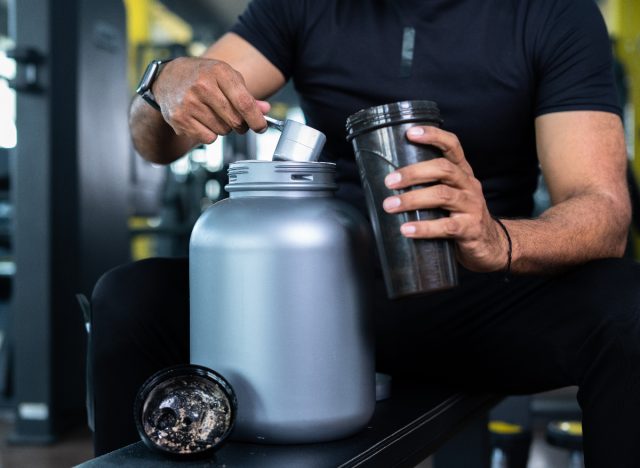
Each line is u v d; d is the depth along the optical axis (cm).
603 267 95
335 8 122
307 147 78
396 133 73
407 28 117
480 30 115
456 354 108
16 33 260
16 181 262
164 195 521
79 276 281
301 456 73
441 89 116
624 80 630
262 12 127
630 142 726
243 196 77
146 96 94
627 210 105
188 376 73
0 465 228
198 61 89
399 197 72
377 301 112
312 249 74
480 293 104
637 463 85
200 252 76
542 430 272
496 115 115
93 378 96
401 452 84
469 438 135
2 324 308
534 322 100
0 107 356
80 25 277
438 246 73
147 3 841
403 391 108
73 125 279
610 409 87
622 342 86
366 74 119
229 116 85
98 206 294
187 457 71
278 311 73
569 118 111
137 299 96
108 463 70
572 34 112
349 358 77
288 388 74
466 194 74
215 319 75
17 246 262
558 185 109
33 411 258
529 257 87
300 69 126
